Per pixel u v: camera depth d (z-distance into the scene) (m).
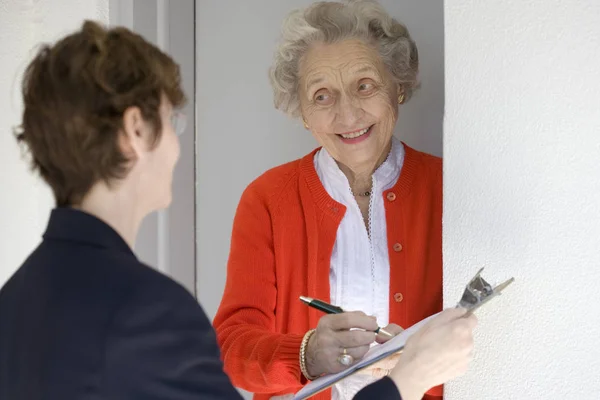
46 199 2.20
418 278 1.85
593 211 1.46
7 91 2.21
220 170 2.51
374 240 1.89
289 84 1.90
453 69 1.57
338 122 1.82
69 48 1.12
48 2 2.17
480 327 1.57
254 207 1.96
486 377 1.57
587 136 1.45
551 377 1.52
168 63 1.17
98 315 1.04
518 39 1.50
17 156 2.21
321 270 1.88
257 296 1.89
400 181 1.88
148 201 1.18
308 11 1.85
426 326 1.34
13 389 1.07
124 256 1.11
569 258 1.49
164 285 1.08
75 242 1.11
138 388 1.03
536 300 1.52
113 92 1.09
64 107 1.09
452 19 1.56
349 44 1.82
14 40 2.20
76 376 1.02
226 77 2.47
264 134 2.45
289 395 1.94
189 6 2.45
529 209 1.51
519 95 1.51
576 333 1.49
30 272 1.12
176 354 1.05
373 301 1.88
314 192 1.91
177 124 1.23
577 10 1.45
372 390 1.26
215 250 2.54
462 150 1.57
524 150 1.51
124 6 2.23
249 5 2.42
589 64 1.44
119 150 1.11
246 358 1.76
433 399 1.82
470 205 1.57
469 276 1.58
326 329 1.60
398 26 1.86
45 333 1.05
